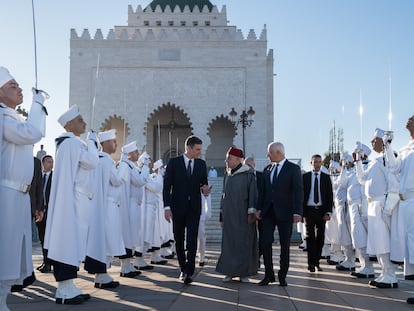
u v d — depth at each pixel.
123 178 10.09
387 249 9.23
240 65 51.88
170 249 15.76
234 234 9.89
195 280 10.20
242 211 9.95
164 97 51.41
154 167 16.20
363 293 8.52
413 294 8.43
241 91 51.69
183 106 51.44
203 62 51.81
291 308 7.07
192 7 64.38
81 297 7.49
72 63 51.41
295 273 11.69
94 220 8.56
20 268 6.27
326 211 12.05
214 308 7.03
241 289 8.92
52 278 10.73
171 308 6.99
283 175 9.69
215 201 28.89
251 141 50.94
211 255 16.62
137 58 51.62
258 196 9.91
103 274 9.02
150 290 8.73
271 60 53.81
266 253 9.62
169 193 10.17
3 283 6.09
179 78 51.69
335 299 7.87
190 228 9.88
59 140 7.99
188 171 10.16
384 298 7.99
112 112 51.09
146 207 12.79
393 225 9.05
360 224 10.89
